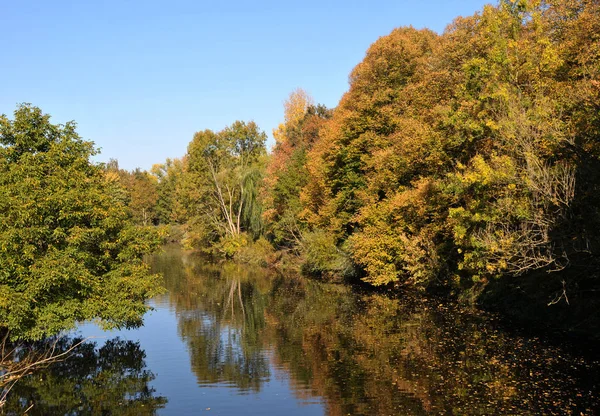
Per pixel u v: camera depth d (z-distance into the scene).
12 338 15.52
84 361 18.45
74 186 17.44
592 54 18.78
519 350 16.59
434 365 15.79
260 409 13.12
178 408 13.48
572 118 17.53
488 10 23.16
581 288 18.73
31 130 17.22
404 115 32.47
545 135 17.58
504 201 18.42
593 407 11.79
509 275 21.80
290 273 44.56
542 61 20.58
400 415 12.06
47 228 15.85
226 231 61.72
